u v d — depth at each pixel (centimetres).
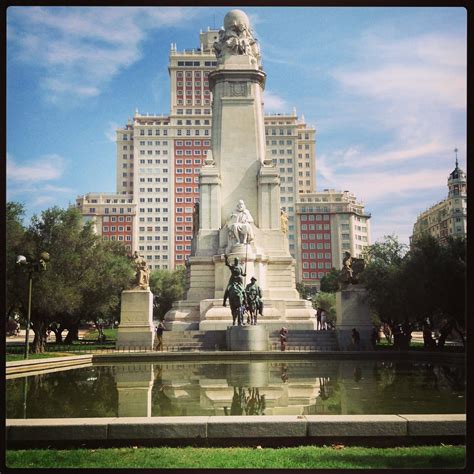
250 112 5419
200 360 3216
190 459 926
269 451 990
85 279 4406
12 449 1032
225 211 5247
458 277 3428
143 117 16650
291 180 15488
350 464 890
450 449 1002
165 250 16225
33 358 2817
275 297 4931
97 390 1775
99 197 16338
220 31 5662
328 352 3244
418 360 3119
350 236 15412
